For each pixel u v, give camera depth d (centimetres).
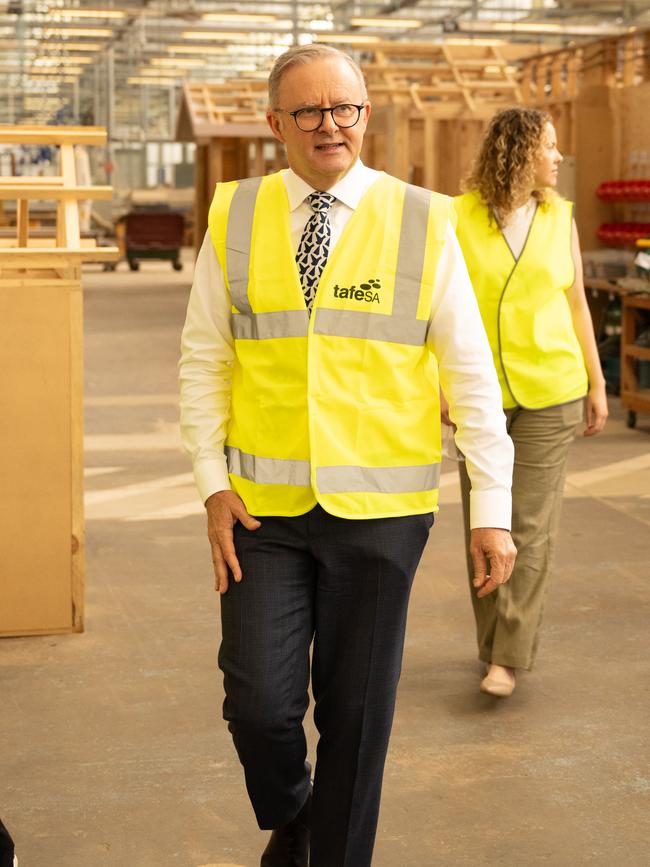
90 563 489
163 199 3108
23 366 396
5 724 335
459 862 262
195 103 2033
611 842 271
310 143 211
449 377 222
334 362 216
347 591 217
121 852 266
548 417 344
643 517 562
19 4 2288
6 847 229
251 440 220
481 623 359
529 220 341
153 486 625
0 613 404
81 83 3416
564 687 363
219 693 358
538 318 340
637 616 427
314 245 217
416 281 218
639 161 1009
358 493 214
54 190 415
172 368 1048
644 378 782
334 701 220
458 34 2127
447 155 1306
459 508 584
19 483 400
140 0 2430
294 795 224
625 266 947
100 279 2119
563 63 1146
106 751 317
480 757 314
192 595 449
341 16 2520
